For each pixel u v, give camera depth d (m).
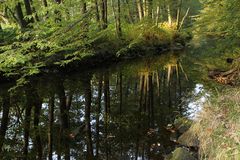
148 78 16.38
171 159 6.79
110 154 7.75
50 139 8.89
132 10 27.44
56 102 12.23
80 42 9.50
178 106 11.21
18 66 11.21
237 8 10.99
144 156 7.50
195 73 16.62
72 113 10.98
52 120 10.38
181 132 8.64
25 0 15.66
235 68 12.95
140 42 21.72
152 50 22.41
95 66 17.52
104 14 18.16
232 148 5.27
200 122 7.54
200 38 25.44
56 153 7.98
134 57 20.48
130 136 8.85
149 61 20.58
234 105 6.65
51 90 13.53
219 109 7.02
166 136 8.56
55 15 10.67
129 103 12.18
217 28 13.30
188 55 22.17
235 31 11.27
